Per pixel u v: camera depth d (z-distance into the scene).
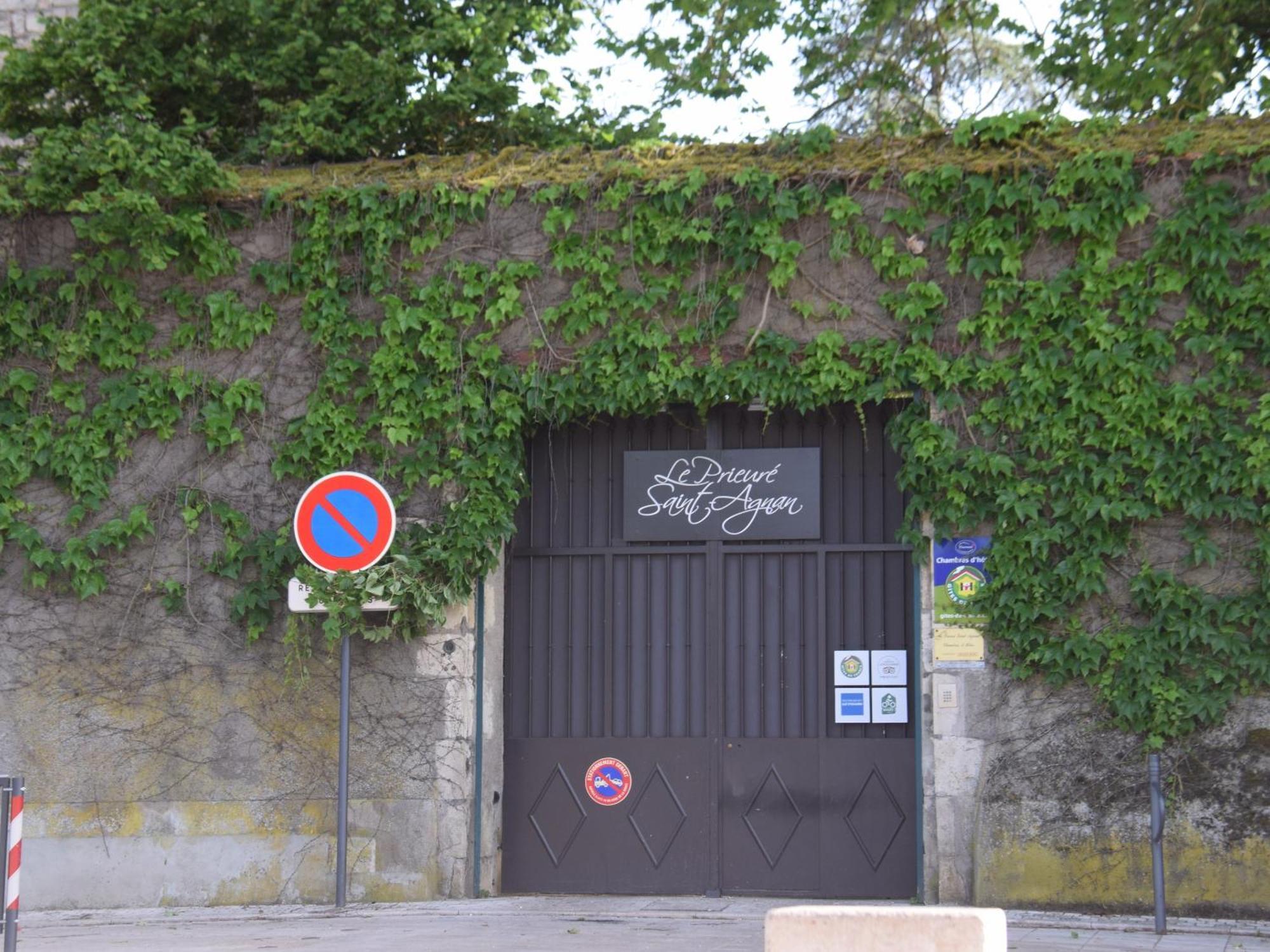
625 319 10.66
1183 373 9.95
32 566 10.98
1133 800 9.66
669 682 10.95
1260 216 9.91
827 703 10.72
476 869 10.65
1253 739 9.62
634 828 10.86
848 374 10.32
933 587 10.13
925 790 10.15
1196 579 9.81
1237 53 14.73
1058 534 9.90
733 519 10.93
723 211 10.59
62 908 10.65
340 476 9.77
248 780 10.70
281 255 11.05
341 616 10.34
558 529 11.16
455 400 10.73
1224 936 8.84
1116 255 10.09
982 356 10.20
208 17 13.86
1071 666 9.81
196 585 10.91
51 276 11.09
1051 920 9.26
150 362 11.10
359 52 13.75
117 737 10.84
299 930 9.35
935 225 10.34
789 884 10.61
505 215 10.90
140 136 10.94
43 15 12.95
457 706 10.56
